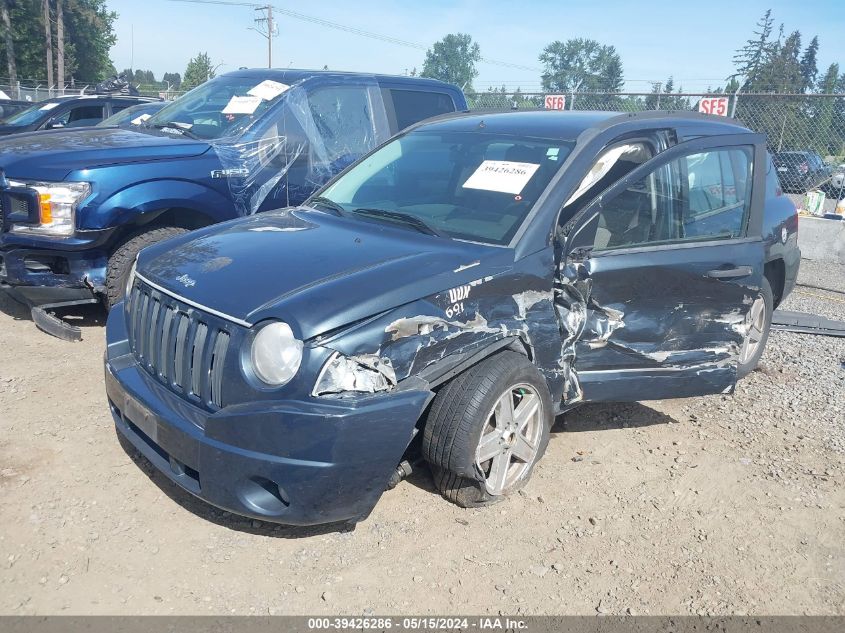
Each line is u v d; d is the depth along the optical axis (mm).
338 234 3754
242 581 2977
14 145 5809
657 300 3969
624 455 4266
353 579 3035
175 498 3484
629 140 4215
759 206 4559
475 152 4285
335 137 6805
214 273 3281
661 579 3191
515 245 3588
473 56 78688
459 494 3516
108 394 3604
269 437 2797
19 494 3412
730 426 4758
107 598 2824
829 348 6535
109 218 5352
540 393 3607
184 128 6473
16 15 54031
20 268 5410
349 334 2891
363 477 2906
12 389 4527
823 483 4090
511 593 3027
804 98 12820
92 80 64562
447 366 3188
